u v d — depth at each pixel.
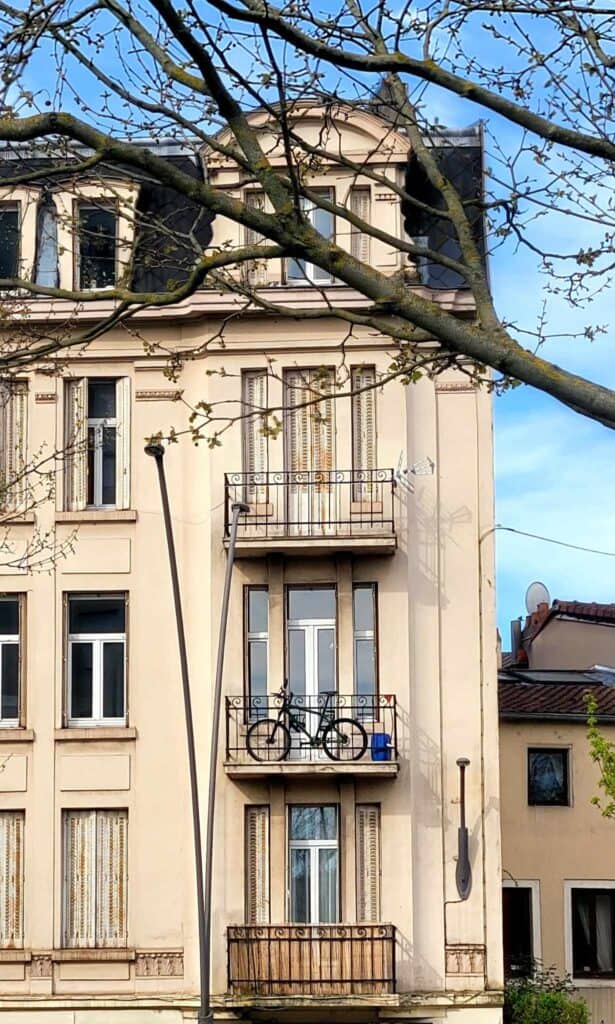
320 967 32.28
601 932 39.72
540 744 40.25
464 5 12.43
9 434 34.34
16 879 33.28
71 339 11.98
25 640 33.88
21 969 32.91
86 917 33.12
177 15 10.16
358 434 33.84
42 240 33.69
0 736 33.56
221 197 10.65
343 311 12.16
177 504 34.03
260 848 32.91
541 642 48.03
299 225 10.62
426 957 32.47
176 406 34.22
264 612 33.56
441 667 33.34
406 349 14.23
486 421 33.88
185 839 33.09
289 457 33.78
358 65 10.68
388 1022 32.34
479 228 22.34
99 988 32.81
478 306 10.95
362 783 32.94
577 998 37.25
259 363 33.94
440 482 33.75
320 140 14.03
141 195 33.88
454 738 33.12
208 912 29.25
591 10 12.02
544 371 10.31
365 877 32.75
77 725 33.78
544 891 39.66
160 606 33.78
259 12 10.45
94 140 10.65
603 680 43.72
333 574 33.50
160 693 33.56
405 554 33.50
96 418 34.41
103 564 33.97
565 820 40.00
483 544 33.59
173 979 32.72
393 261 33.47
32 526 34.09
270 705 33.12
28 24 11.80
